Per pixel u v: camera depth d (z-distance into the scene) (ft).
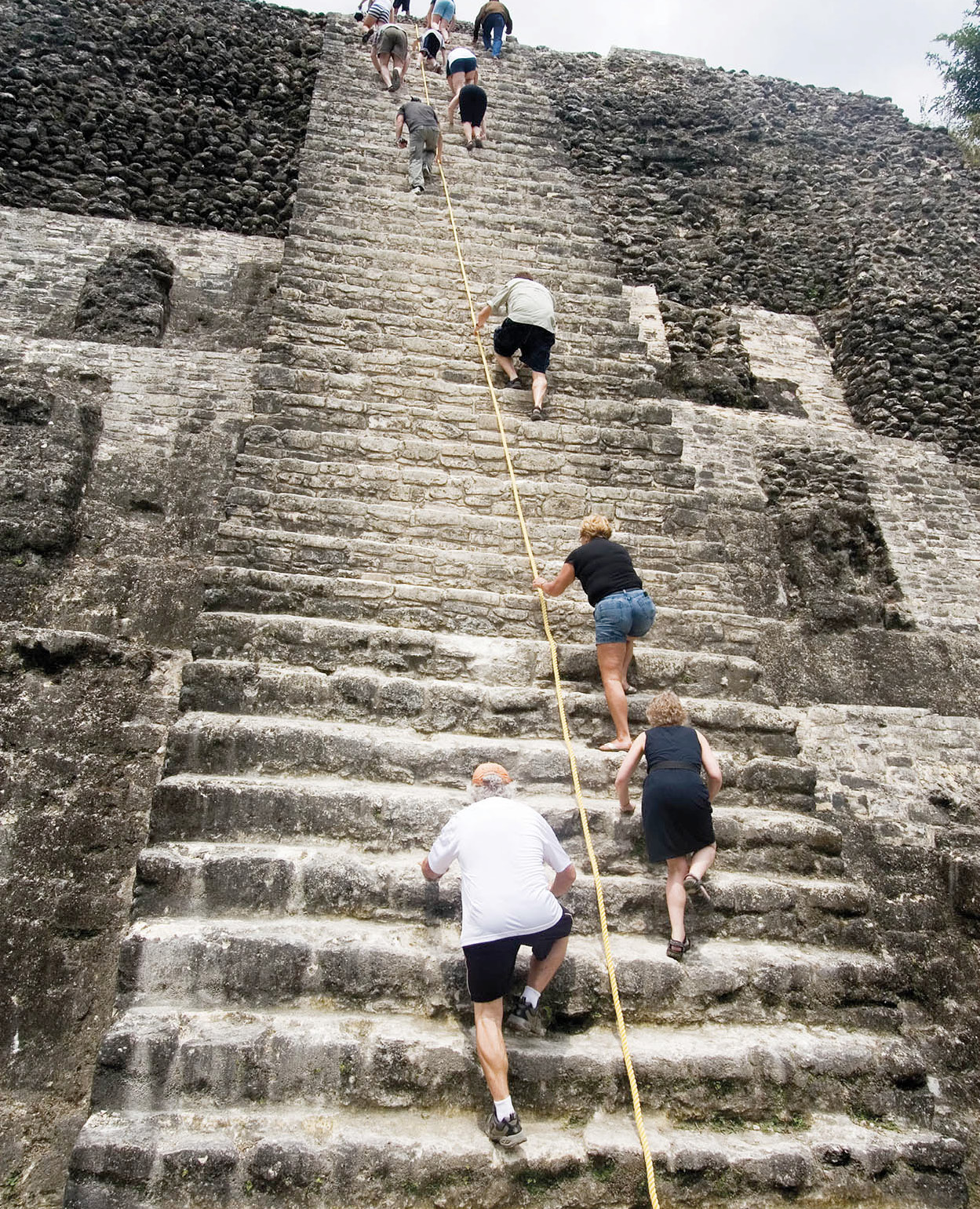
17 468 22.34
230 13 46.19
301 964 12.37
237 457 21.29
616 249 43.24
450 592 19.03
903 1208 11.92
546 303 25.36
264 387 23.44
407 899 13.47
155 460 24.40
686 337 39.55
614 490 23.12
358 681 16.46
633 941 14.16
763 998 13.73
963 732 24.40
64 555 21.91
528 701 17.07
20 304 30.83
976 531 32.94
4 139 35.68
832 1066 12.97
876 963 14.42
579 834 15.03
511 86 44.57
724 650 20.17
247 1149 10.69
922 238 45.93
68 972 15.30
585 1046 12.48
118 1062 11.17
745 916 14.75
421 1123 11.37
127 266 31.86
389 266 29.09
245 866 13.32
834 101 55.36
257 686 16.12
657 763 14.43
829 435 34.88
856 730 24.14
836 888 15.28
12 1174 13.34
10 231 32.81
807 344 42.06
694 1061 12.48
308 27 47.03
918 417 37.68
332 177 32.91
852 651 27.50
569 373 26.78
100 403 25.30
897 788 23.17
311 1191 10.52
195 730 14.96
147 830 17.04
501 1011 11.67
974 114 65.10
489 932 11.30
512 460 23.24
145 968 12.12
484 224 32.73
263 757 15.02
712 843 14.19
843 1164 12.05
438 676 17.48
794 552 30.14
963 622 30.42
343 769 15.23
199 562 22.84
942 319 40.60
